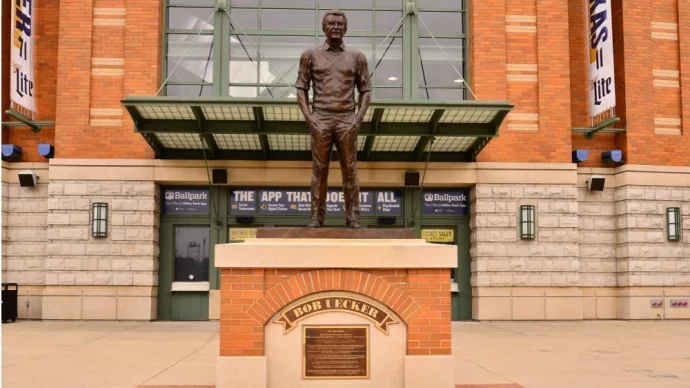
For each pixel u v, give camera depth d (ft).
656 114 63.87
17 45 57.57
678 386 31.35
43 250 60.39
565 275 60.44
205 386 30.83
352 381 28.17
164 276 60.80
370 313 28.35
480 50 61.26
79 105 59.57
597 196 63.82
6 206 60.34
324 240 28.96
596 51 62.23
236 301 27.94
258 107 50.72
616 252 63.41
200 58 61.62
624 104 63.31
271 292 28.04
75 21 60.03
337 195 61.26
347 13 62.59
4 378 32.76
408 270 28.43
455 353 41.70
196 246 61.52
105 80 59.98
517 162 61.16
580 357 40.34
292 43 61.93
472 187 61.82
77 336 48.88
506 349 43.45
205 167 59.67
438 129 54.75
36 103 62.39
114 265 58.59
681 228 62.64
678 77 64.49
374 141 57.62
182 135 55.93
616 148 64.34
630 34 63.67
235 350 27.76
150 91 59.67
